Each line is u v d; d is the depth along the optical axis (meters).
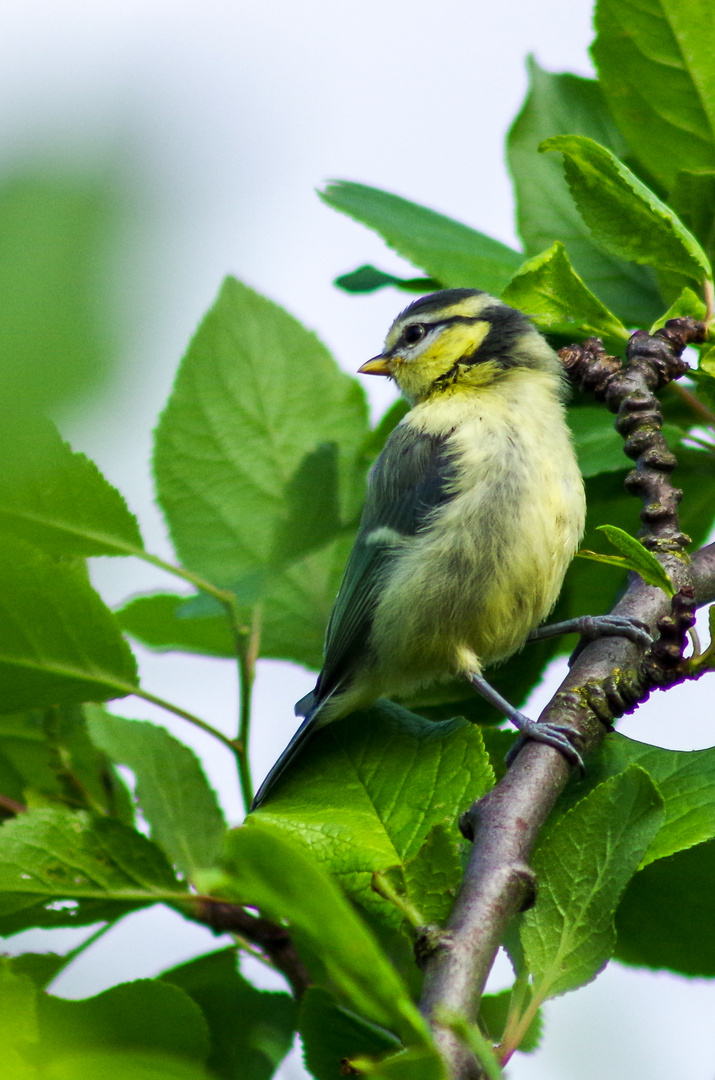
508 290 6.45
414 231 7.45
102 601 5.62
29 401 1.21
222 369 7.88
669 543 6.00
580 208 6.41
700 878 5.53
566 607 8.97
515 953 4.79
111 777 6.57
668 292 7.02
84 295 1.19
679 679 5.52
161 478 7.60
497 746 6.48
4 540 5.47
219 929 5.59
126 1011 4.16
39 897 5.05
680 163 7.24
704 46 6.83
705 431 7.92
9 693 5.68
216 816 5.60
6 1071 2.38
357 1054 4.70
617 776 4.56
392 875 4.25
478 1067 3.42
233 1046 5.61
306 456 7.79
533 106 8.18
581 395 8.95
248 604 7.24
